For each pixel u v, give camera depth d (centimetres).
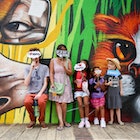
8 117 541
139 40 552
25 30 548
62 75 514
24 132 465
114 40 553
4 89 541
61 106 516
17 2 548
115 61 532
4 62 544
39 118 490
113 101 526
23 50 546
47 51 547
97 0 551
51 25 549
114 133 452
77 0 550
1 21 546
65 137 425
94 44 550
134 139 408
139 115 550
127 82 552
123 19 554
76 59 548
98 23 552
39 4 549
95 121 532
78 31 549
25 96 540
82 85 517
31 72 507
